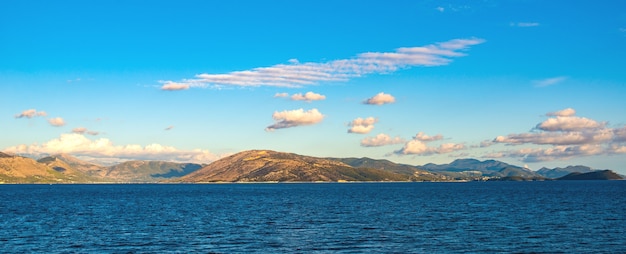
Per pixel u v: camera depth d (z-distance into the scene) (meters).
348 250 67.75
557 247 69.62
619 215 115.25
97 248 69.31
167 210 139.50
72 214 124.62
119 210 139.88
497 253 65.44
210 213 127.12
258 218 111.38
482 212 126.19
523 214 119.31
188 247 70.12
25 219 110.00
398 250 67.69
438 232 84.56
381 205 158.75
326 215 118.94
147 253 65.69
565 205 152.62
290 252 66.44
